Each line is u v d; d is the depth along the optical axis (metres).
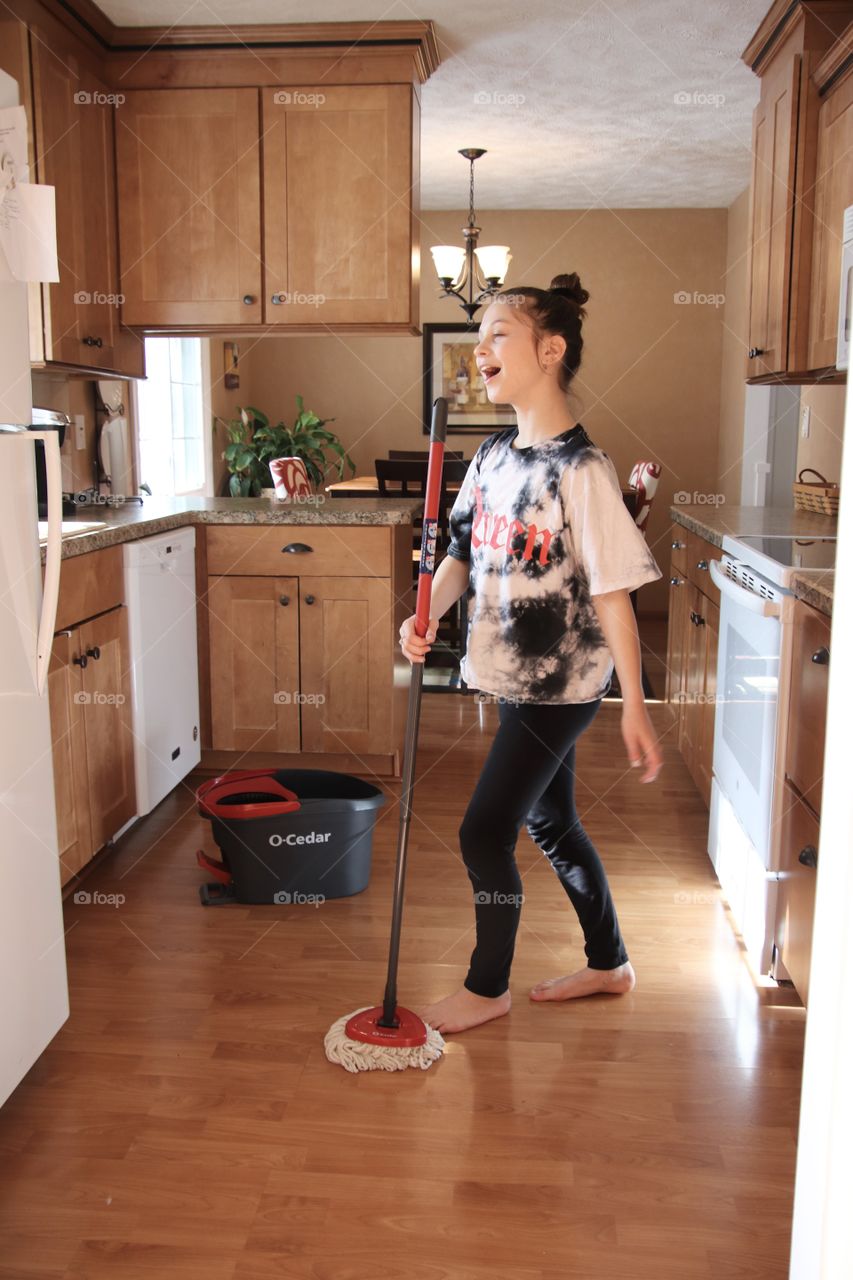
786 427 5.82
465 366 6.88
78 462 3.60
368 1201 1.63
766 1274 1.49
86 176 3.27
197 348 5.87
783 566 2.18
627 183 5.91
